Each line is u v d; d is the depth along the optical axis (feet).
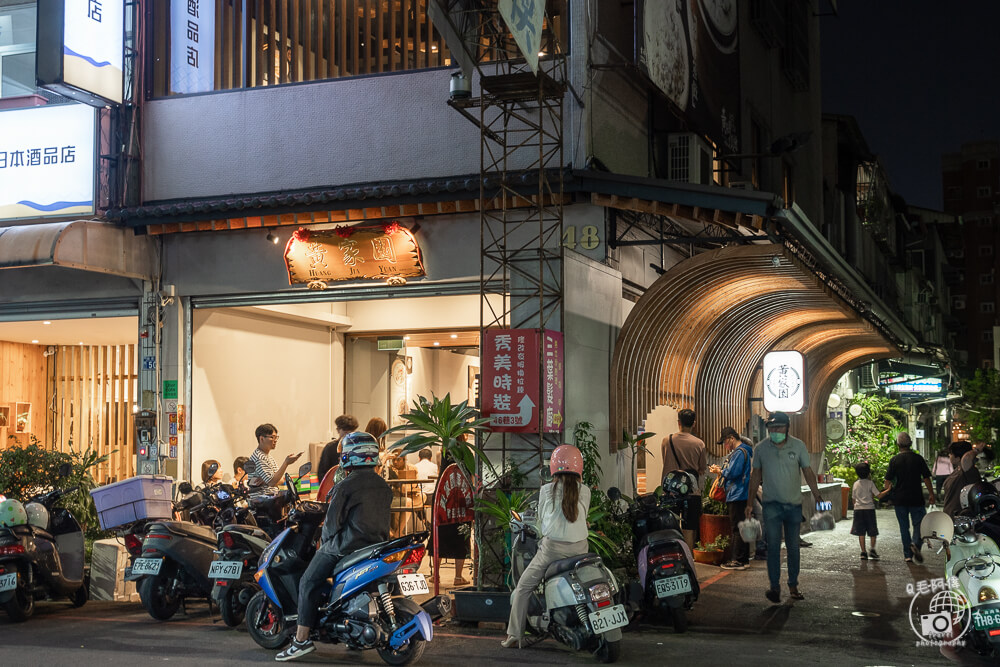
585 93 35.65
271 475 33.06
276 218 38.32
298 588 23.22
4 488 35.06
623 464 37.60
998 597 21.86
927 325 139.74
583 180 34.45
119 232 38.70
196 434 40.42
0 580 27.09
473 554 30.96
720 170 49.29
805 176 70.85
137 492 30.09
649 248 41.96
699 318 44.21
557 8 36.81
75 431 51.44
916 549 40.22
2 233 36.40
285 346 47.01
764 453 30.66
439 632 26.04
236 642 24.97
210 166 40.16
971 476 39.70
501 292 36.06
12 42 43.01
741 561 38.32
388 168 38.09
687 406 45.96
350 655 23.57
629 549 29.71
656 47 37.99
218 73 41.16
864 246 89.15
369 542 22.56
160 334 40.29
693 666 22.17
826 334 62.85
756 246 34.60
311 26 40.70
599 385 34.60
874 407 84.02
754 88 56.65
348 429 35.58
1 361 49.67
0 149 40.45
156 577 27.81
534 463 29.91
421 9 40.34
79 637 25.59
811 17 74.28
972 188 249.96
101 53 38.52
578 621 22.84
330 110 39.01
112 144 40.63
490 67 36.99
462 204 36.11
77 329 45.78
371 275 37.22
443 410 27.89
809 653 23.54
